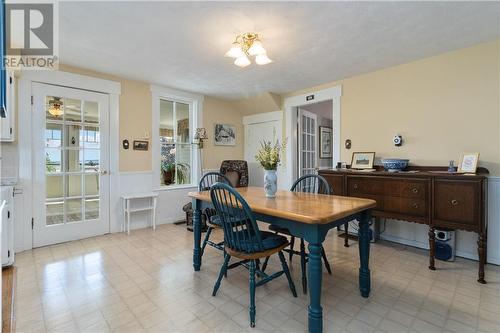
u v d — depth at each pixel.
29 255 2.79
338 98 3.76
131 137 3.79
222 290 2.09
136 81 3.81
